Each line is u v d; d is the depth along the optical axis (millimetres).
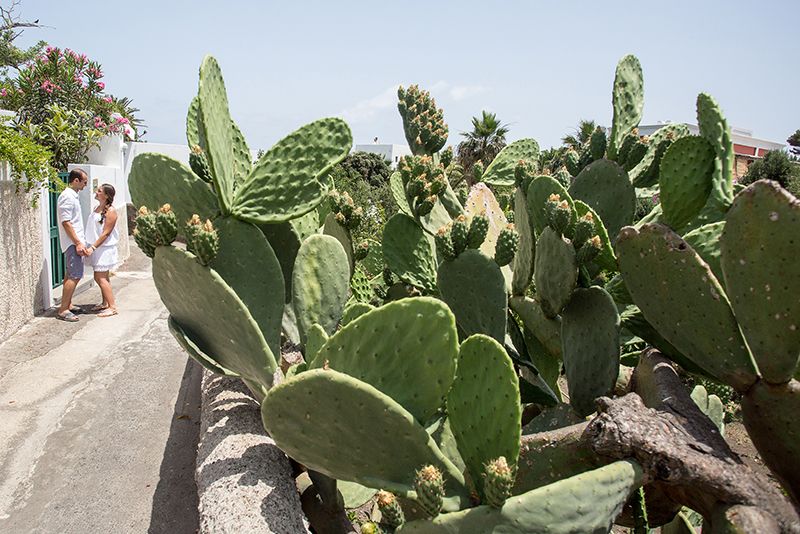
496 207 4297
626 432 1776
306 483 2936
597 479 1688
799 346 1789
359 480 1994
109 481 3896
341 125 3189
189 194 3088
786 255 1743
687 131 3715
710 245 2488
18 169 6637
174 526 3479
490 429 1895
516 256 3408
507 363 1835
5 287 6621
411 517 2119
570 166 3834
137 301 8789
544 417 2807
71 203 7301
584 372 2592
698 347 2105
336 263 3348
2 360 5992
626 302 2881
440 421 2443
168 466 4105
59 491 3770
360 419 1887
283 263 3598
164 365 6035
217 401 3484
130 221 17297
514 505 1661
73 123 11805
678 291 2109
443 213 3900
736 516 1603
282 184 3105
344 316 3363
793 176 17484
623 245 2262
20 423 4641
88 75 12891
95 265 7844
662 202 2574
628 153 3297
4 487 3791
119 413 4895
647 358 2424
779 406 1889
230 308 2572
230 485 2551
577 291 2633
